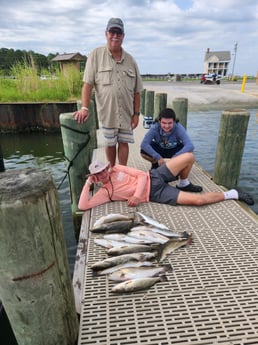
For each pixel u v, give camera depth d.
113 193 3.23
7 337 2.14
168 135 3.73
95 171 2.99
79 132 3.44
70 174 3.65
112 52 3.31
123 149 3.87
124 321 1.65
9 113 10.69
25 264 1.12
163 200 3.17
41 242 1.13
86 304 1.78
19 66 12.67
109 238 2.53
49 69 13.48
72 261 3.50
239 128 3.66
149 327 1.61
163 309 1.73
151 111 9.57
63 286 1.34
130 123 3.71
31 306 1.23
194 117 12.62
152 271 2.03
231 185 3.98
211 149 7.54
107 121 3.60
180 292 1.86
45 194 1.11
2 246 1.07
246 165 6.17
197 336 1.54
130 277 1.98
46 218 1.13
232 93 19.19
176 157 3.30
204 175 4.25
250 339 1.52
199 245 2.38
